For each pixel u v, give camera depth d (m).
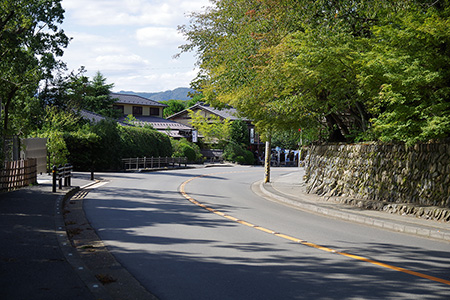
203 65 22.00
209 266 6.70
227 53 18.39
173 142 49.34
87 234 9.18
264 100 18.91
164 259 7.11
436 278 6.25
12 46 18.92
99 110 52.97
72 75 29.31
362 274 6.40
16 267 5.99
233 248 8.05
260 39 16.80
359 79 13.50
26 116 24.23
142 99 63.16
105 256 7.29
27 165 18.20
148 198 16.56
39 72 21.88
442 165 12.91
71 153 31.20
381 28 12.96
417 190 13.65
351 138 20.64
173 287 5.65
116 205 14.13
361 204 15.15
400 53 12.40
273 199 18.77
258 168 47.41
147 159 38.09
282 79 15.90
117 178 26.00
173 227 10.22
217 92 21.50
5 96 22.06
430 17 12.05
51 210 11.52
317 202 16.44
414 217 12.60
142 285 5.74
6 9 19.16
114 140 33.78
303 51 14.72
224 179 30.00
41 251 6.97
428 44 12.41
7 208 11.52
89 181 22.69
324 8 15.36
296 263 7.00
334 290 5.59
